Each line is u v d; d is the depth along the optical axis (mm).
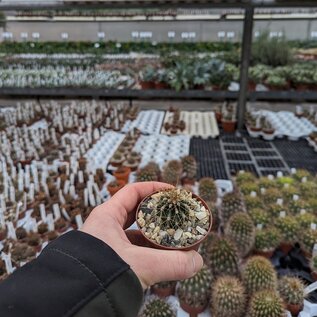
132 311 438
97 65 5238
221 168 2725
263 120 3488
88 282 410
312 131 3377
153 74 4055
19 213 2025
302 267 1681
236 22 6258
